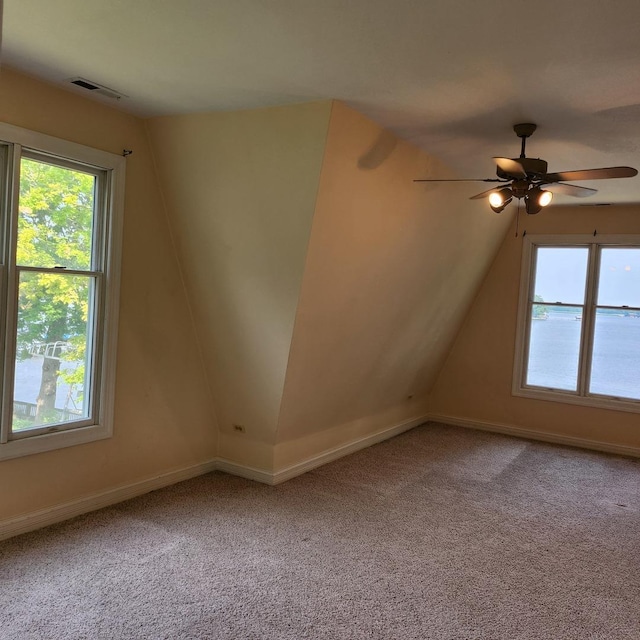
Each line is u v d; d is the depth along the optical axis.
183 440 4.32
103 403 3.62
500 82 2.83
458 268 5.63
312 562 3.11
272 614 2.58
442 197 4.55
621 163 4.34
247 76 2.87
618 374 5.97
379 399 5.77
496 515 3.95
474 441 6.10
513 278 6.48
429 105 3.16
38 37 2.55
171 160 3.73
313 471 4.79
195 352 4.34
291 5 2.15
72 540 3.21
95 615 2.50
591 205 5.94
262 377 4.14
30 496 3.27
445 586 2.92
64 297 3.40
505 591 2.90
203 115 3.46
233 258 3.79
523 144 3.51
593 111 3.22
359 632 2.48
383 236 4.10
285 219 3.45
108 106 3.47
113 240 3.58
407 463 5.15
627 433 5.87
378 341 4.95
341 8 2.16
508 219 6.17
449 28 2.29
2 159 3.03
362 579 2.95
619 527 3.83
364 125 3.38
